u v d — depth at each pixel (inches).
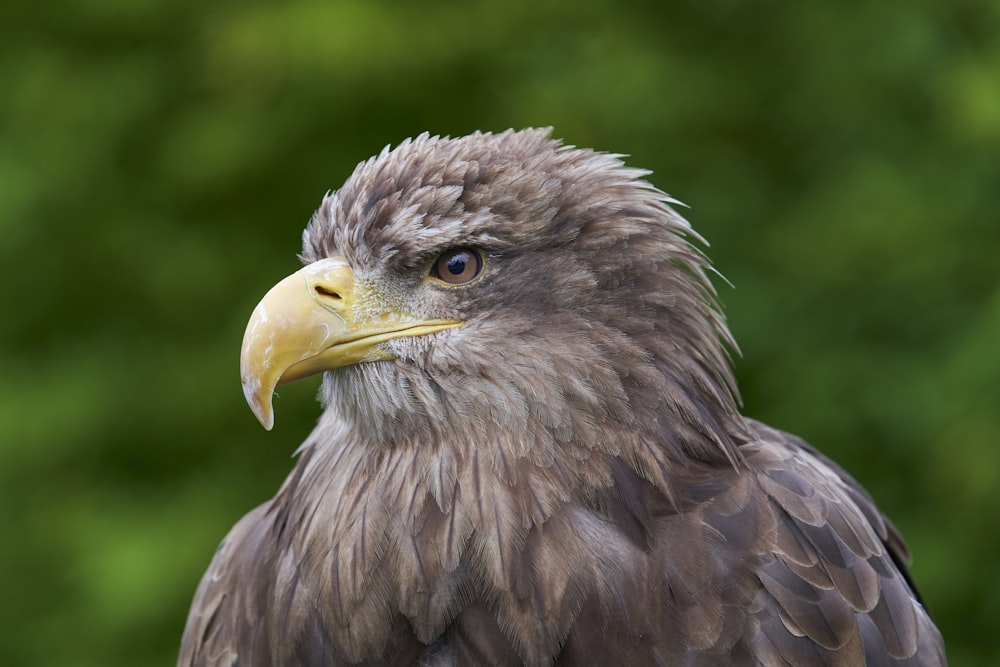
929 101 503.8
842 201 480.4
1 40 529.0
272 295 206.1
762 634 197.0
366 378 206.5
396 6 478.0
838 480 232.1
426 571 198.7
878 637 205.8
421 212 205.2
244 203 516.1
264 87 471.8
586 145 490.6
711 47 535.8
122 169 520.4
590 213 207.6
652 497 202.2
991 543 446.3
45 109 512.4
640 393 204.1
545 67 508.1
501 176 205.9
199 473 495.5
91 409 492.4
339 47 455.2
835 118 515.5
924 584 442.0
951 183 482.0
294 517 211.8
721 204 501.7
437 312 206.1
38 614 487.2
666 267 210.7
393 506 202.1
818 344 477.1
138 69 511.5
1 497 494.0
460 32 485.4
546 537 197.5
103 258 518.3
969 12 508.4
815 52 520.7
